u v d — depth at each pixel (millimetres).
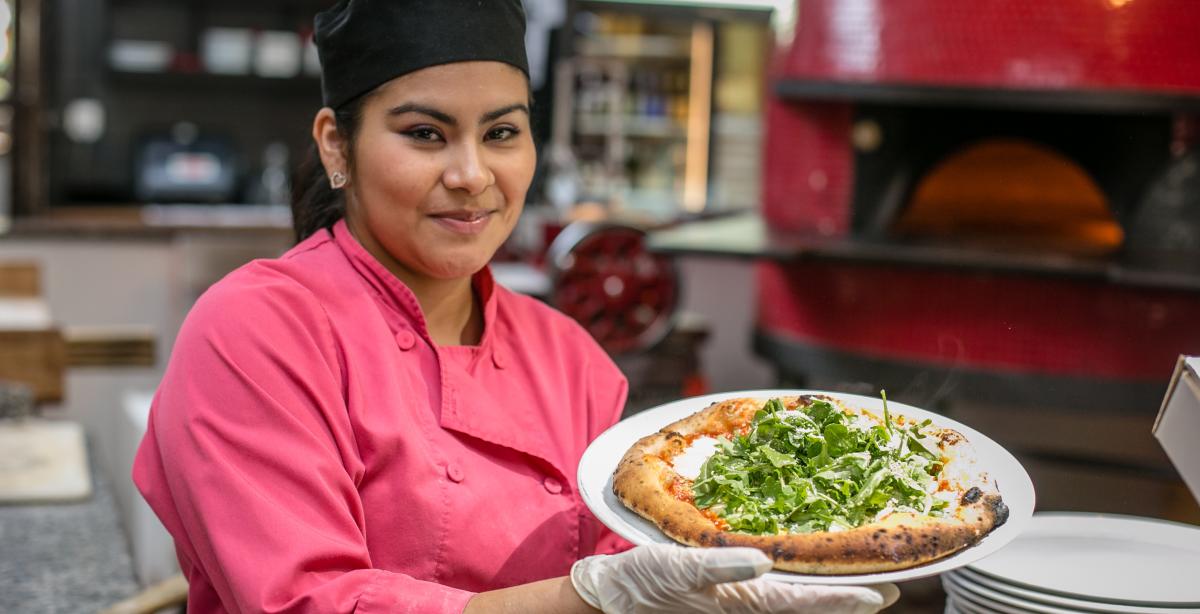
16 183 4746
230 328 1184
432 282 1357
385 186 1255
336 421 1198
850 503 1025
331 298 1282
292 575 1077
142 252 4516
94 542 2098
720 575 908
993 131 3977
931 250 3613
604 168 6785
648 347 3947
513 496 1295
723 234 4105
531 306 1499
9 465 2496
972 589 1066
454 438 1286
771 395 1211
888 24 3830
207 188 6605
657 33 6938
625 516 1055
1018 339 3688
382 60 1229
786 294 4324
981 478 1059
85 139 6711
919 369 3828
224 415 1149
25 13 4645
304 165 1441
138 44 6996
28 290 4262
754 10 5641
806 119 4312
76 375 4410
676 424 1165
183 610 1897
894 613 1775
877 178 4172
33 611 1785
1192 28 3270
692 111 6980
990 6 3576
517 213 1324
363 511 1207
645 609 964
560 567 1309
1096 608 987
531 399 1390
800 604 900
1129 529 1186
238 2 6969
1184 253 3580
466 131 1237
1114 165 3730
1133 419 3539
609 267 3875
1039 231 4281
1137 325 3508
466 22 1221
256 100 7215
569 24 5820
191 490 1135
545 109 1427
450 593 1086
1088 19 3424
